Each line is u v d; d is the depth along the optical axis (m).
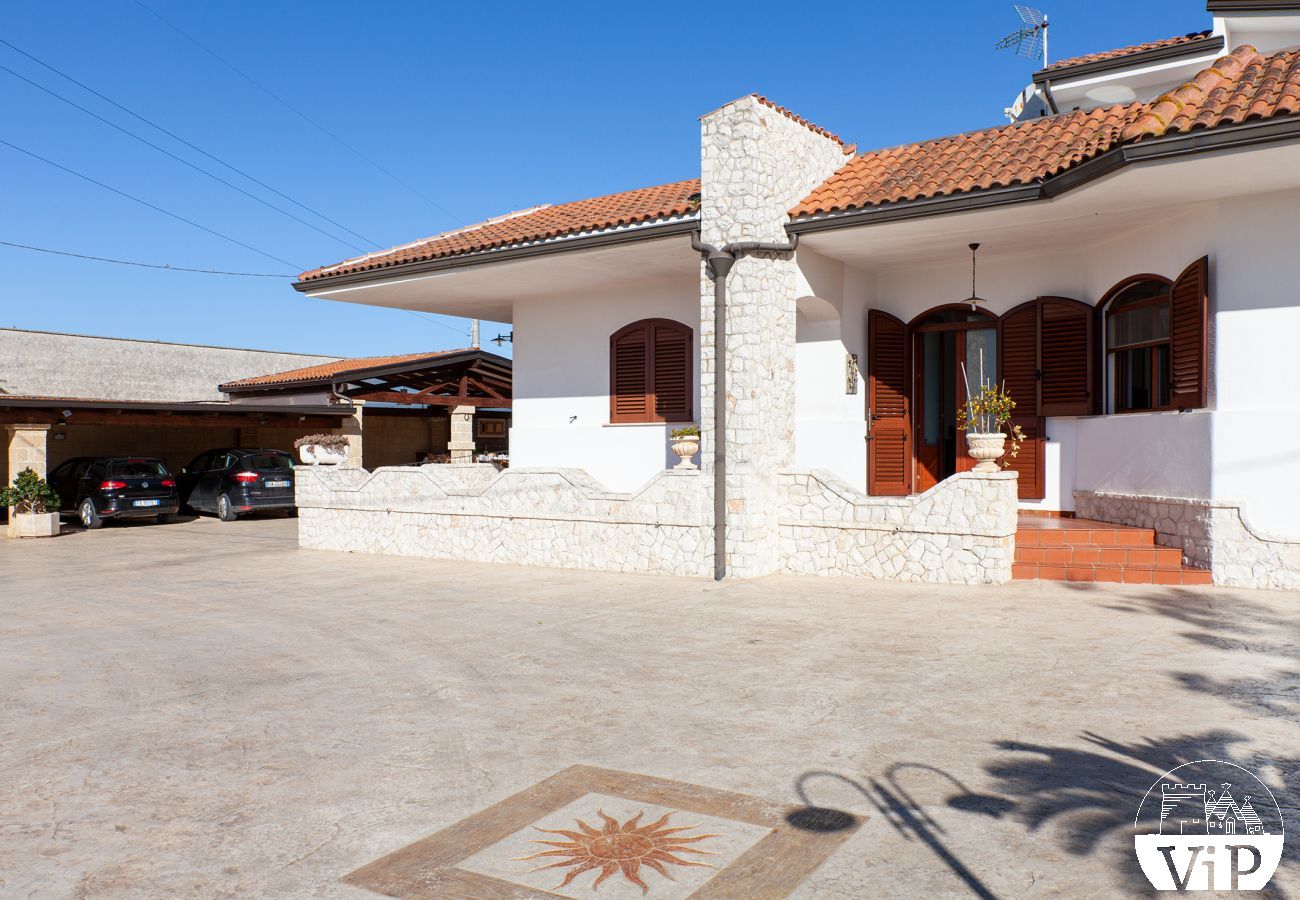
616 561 11.44
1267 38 13.09
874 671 6.32
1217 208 8.92
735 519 10.45
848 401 11.96
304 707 5.86
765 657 6.81
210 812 4.21
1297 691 5.60
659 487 11.06
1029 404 11.52
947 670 6.27
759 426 10.48
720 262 10.46
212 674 6.74
